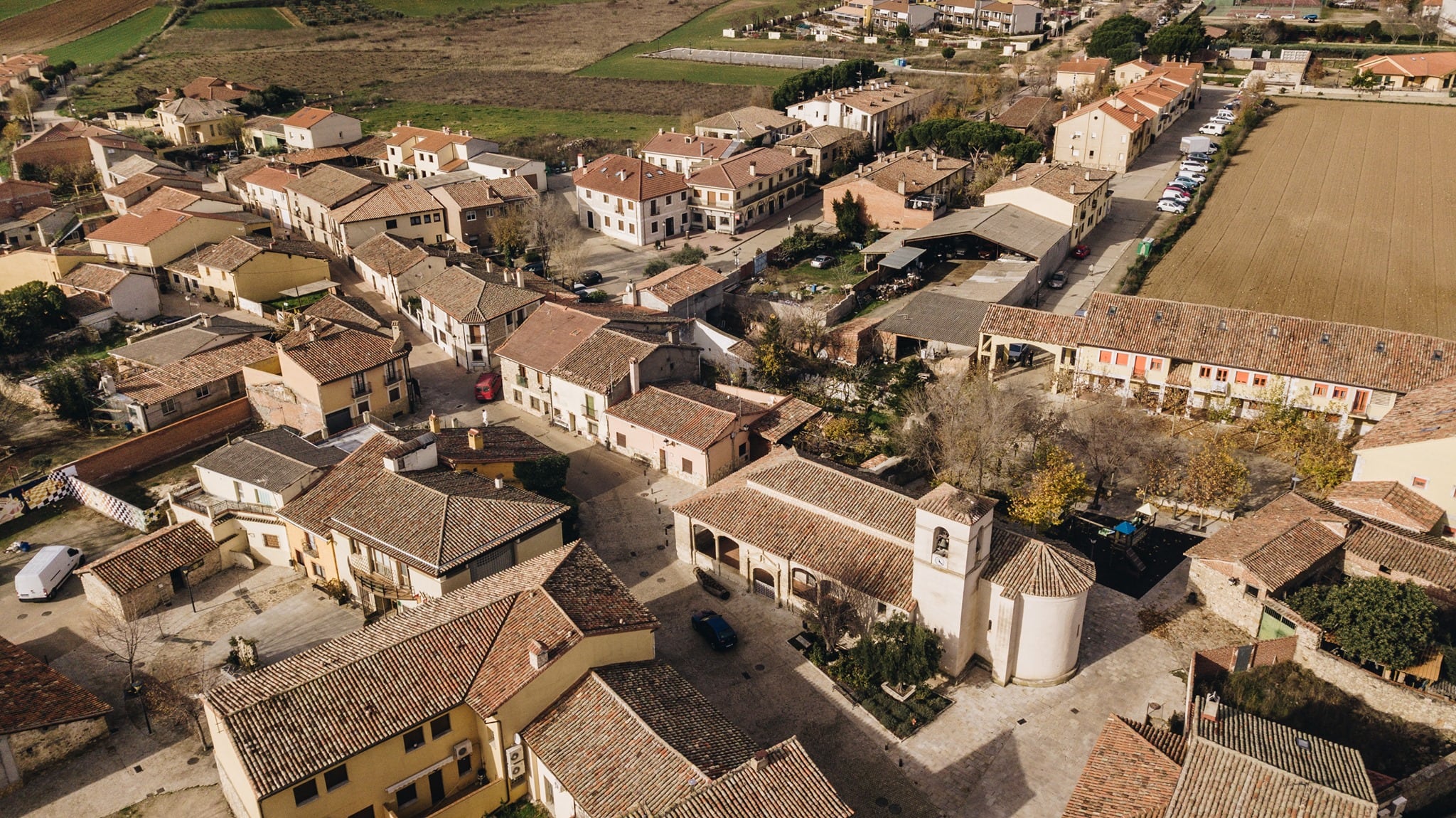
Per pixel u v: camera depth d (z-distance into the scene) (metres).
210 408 84.81
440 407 87.81
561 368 81.94
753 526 61.53
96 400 83.94
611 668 48.97
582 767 43.81
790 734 51.31
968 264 114.50
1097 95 169.38
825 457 73.00
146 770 49.66
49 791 48.53
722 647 56.97
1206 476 65.94
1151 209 131.38
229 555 65.88
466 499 58.94
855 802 47.31
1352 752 42.72
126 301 101.94
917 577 53.50
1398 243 116.56
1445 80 175.50
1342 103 171.25
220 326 93.94
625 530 69.38
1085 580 52.38
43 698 50.41
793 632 58.97
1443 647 50.19
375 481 62.06
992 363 89.00
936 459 73.19
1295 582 56.47
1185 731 48.62
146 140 170.88
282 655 56.84
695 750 43.66
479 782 48.22
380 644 48.16
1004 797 47.50
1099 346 82.19
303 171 146.25
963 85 195.50
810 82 179.00
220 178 147.12
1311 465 67.94
